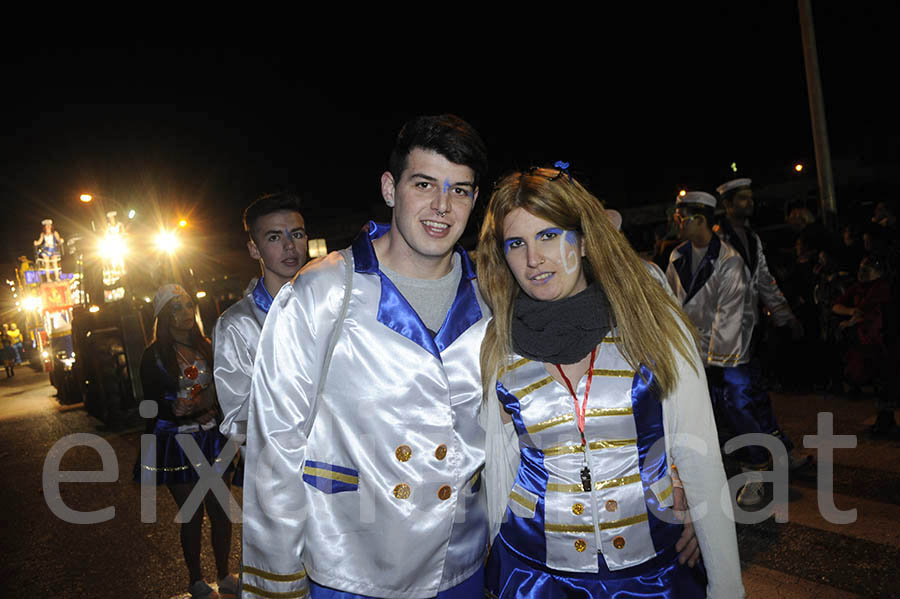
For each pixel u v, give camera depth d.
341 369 1.83
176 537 4.87
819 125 9.54
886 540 3.58
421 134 1.82
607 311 1.88
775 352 7.04
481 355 1.97
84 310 10.09
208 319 8.59
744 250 4.59
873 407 6.02
